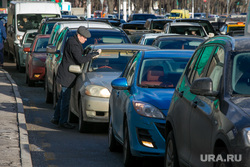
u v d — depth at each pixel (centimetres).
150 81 1639
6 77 4006
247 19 3794
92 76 2131
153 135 1427
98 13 16762
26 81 4038
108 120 2011
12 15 6241
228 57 1052
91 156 1700
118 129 1652
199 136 1040
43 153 1734
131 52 2302
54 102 2730
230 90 997
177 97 1249
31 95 3338
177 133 1191
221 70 1055
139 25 7025
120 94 1683
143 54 1766
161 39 3359
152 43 3416
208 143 986
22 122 2138
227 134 900
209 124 990
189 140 1105
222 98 989
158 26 6294
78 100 2152
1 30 5006
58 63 2616
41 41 3834
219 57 1099
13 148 1672
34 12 6112
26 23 6034
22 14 6053
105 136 2048
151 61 1717
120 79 1633
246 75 1020
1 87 3384
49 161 1623
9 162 1498
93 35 2866
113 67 2225
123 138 1586
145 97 1511
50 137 2008
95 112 2019
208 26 5853
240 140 873
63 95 2197
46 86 3009
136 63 1728
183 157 1148
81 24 3341
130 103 1512
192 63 1276
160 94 1527
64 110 2200
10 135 1869
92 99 2008
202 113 1038
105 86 2022
